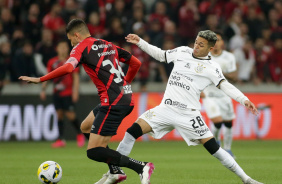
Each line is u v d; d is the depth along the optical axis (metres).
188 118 24.88
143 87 57.97
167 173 31.14
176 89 25.09
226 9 69.69
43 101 56.06
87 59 22.81
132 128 25.09
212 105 39.59
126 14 64.50
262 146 49.84
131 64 24.70
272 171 32.09
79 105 56.06
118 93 22.98
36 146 50.59
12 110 56.12
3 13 64.75
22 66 58.84
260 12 71.88
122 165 22.91
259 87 59.72
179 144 52.78
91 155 22.86
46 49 59.34
